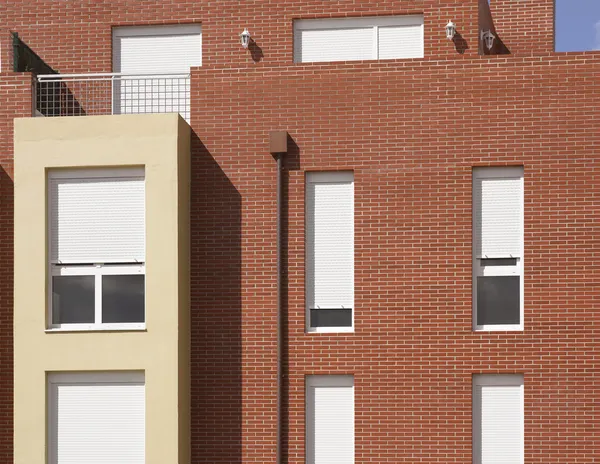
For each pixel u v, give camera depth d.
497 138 16.80
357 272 16.86
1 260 17.20
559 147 16.69
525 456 16.31
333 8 20.11
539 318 16.48
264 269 17.12
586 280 16.48
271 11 20.27
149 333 16.03
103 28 20.73
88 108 20.38
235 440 16.91
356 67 17.17
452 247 16.73
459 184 16.81
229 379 17.00
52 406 16.17
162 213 16.19
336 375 16.83
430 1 19.84
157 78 18.20
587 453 16.23
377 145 17.00
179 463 16.00
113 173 16.42
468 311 16.59
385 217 16.89
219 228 17.25
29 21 20.92
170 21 20.55
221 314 17.12
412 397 16.58
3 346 17.08
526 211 16.66
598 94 16.69
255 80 17.38
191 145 17.41
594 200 16.58
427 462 16.48
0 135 17.38
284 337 16.91
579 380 16.34
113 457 16.03
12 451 16.86
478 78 16.91
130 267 16.30
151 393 15.95
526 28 23.52
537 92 16.78
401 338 16.67
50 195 16.45
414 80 17.05
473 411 16.55
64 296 16.36
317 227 17.12
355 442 16.59
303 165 17.14
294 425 16.77
